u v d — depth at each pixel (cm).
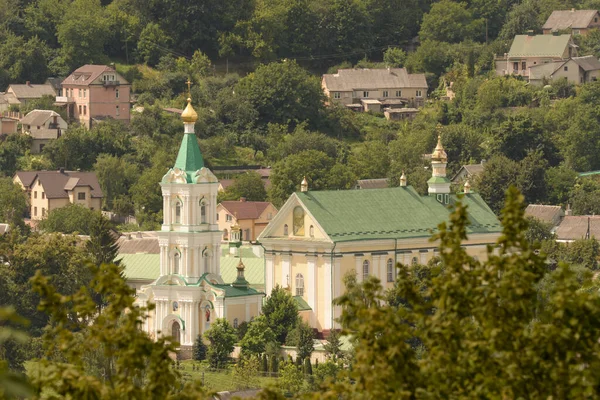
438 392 17962
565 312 17788
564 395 17538
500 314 18100
